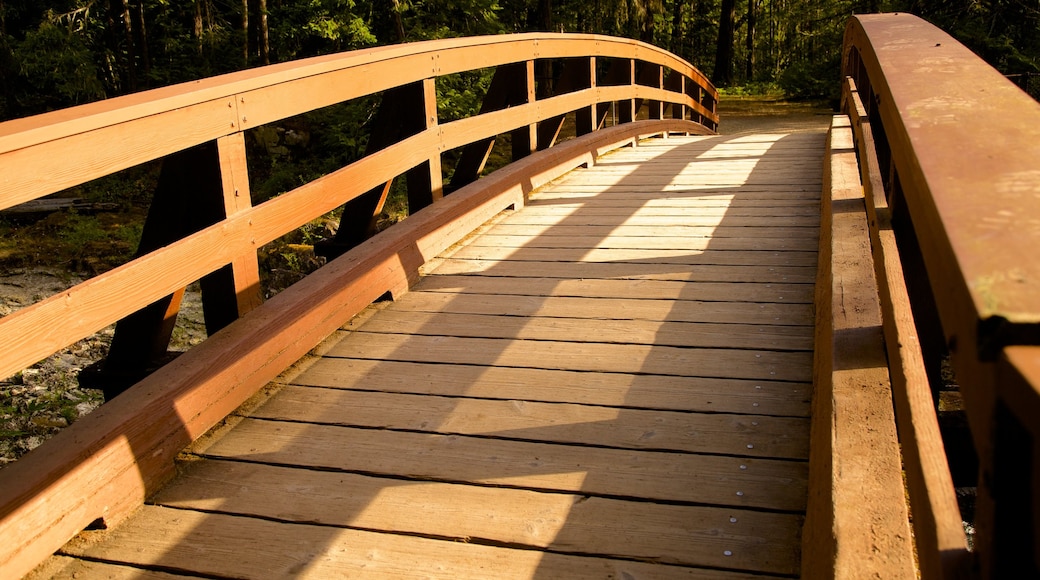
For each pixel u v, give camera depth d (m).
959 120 1.20
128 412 2.34
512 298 3.80
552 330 3.39
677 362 3.02
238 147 2.90
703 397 2.75
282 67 3.19
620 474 2.35
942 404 3.23
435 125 4.51
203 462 2.54
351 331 3.51
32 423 6.89
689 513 2.15
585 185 6.16
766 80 29.27
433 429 2.67
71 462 2.13
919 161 1.02
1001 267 0.69
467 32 15.77
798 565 1.94
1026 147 1.02
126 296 2.36
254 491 2.38
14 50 18.92
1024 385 0.56
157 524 2.25
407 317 3.64
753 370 2.92
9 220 12.70
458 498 2.29
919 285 2.72
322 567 2.04
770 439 2.47
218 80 2.88
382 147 4.48
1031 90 13.16
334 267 3.57
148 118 2.43
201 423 2.63
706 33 37.66
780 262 4.05
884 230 2.50
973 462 3.14
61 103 21.28
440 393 2.91
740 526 2.09
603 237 4.68
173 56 21.06
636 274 4.02
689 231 4.70
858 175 3.97
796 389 2.76
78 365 8.08
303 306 3.21
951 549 0.99
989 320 0.62
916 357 1.63
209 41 19.20
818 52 19.50
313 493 2.35
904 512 1.50
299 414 2.81
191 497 2.37
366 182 3.76
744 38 42.75
